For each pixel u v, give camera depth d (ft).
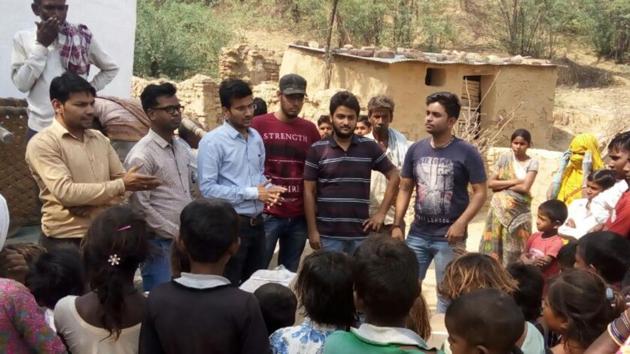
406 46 86.48
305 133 19.48
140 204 16.12
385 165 19.15
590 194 20.40
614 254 13.15
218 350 9.82
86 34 21.26
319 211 18.98
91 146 15.31
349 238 18.80
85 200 14.51
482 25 97.55
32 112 20.57
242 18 92.89
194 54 79.51
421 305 11.08
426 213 18.67
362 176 18.78
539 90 59.06
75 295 11.39
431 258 19.20
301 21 94.58
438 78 55.67
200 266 10.26
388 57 52.90
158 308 9.95
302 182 19.40
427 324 11.14
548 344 13.43
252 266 18.57
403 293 9.45
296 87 18.92
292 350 11.01
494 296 8.55
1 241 10.38
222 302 9.91
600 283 11.07
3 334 9.34
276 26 93.97
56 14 20.34
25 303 9.50
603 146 46.98
